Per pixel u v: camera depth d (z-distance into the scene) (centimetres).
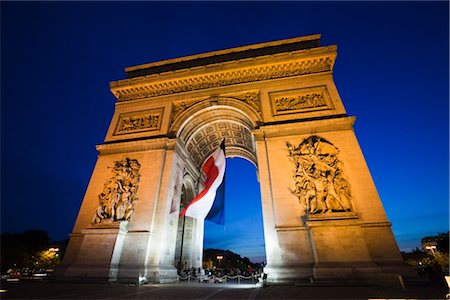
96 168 3198
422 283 1861
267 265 2284
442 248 5644
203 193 3247
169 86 3862
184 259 4084
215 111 3609
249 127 3541
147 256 2559
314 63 3456
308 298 1324
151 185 2945
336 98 3088
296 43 3794
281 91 3338
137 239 2634
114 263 2467
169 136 3372
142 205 2833
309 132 2867
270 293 1569
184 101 3666
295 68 3500
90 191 3017
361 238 2108
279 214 2461
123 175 3052
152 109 3691
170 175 3059
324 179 2491
